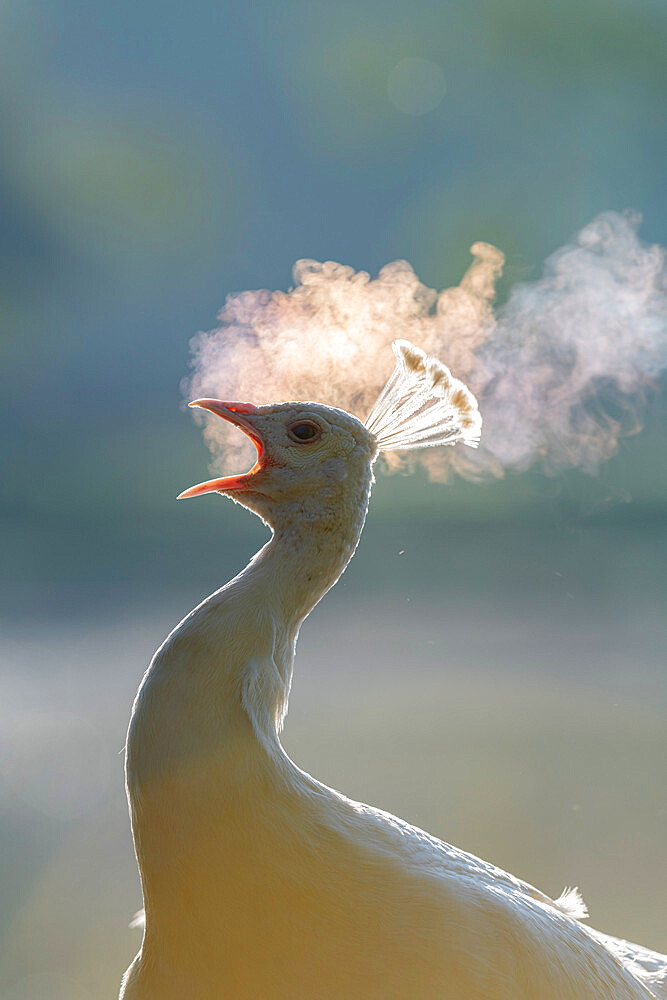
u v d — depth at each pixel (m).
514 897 5.25
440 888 4.96
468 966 4.81
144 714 5.04
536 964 4.99
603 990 5.27
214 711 5.00
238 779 4.92
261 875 4.86
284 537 5.73
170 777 4.93
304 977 4.84
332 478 5.77
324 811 5.04
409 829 5.35
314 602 5.74
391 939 4.82
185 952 4.96
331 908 4.85
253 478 5.80
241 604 5.34
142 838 5.02
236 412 5.91
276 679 5.27
